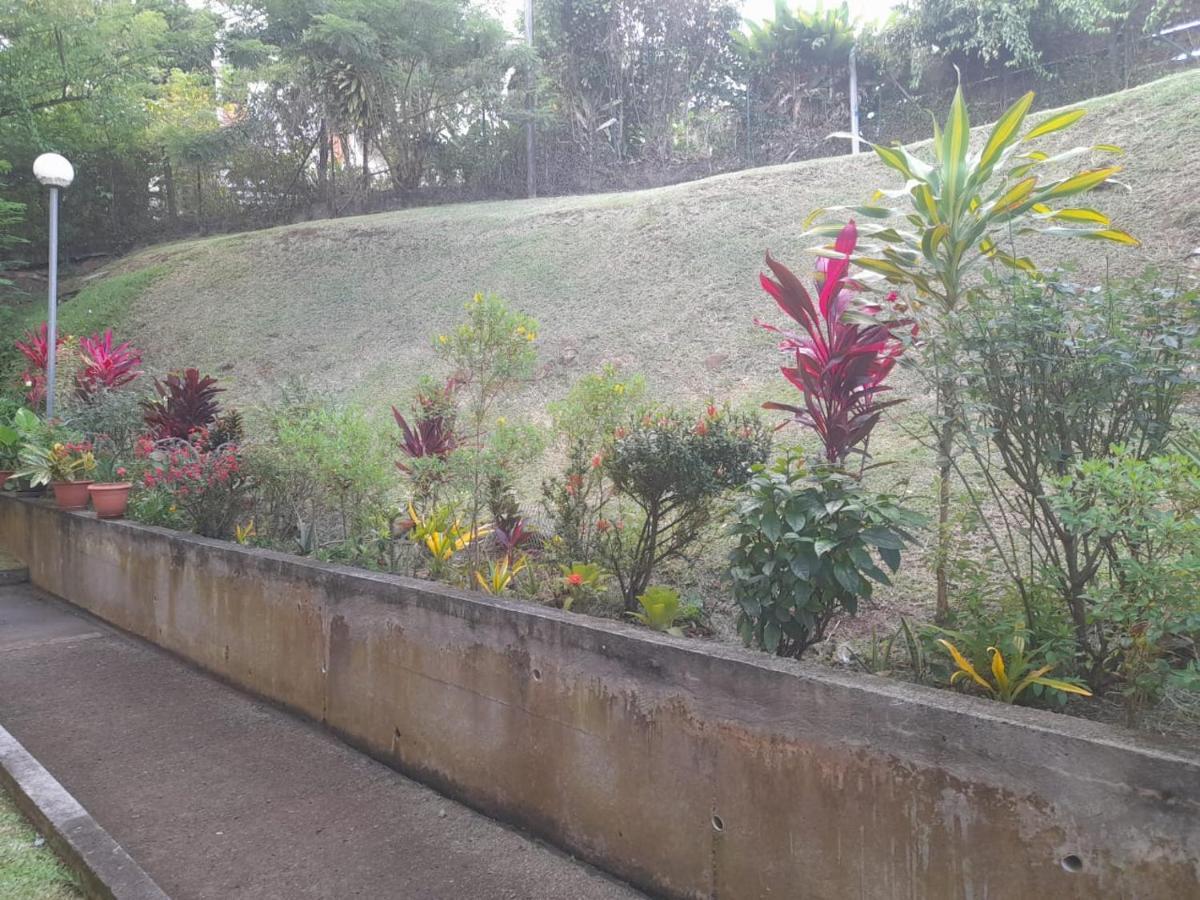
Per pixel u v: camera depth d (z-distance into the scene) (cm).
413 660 367
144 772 377
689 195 1426
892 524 306
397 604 376
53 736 420
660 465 413
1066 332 279
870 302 386
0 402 1073
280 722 437
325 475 541
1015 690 261
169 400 904
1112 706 268
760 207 1302
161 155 2570
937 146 372
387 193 2359
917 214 396
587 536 468
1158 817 166
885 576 295
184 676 517
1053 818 181
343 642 409
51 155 957
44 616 673
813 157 1973
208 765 384
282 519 601
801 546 301
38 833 307
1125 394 284
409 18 2194
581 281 1290
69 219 2505
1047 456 288
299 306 1549
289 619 446
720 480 418
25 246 2430
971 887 194
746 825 242
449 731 348
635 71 2312
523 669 316
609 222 1454
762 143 2103
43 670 529
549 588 451
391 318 1407
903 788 207
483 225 1638
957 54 1931
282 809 340
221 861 301
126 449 898
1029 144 1123
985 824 192
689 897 257
